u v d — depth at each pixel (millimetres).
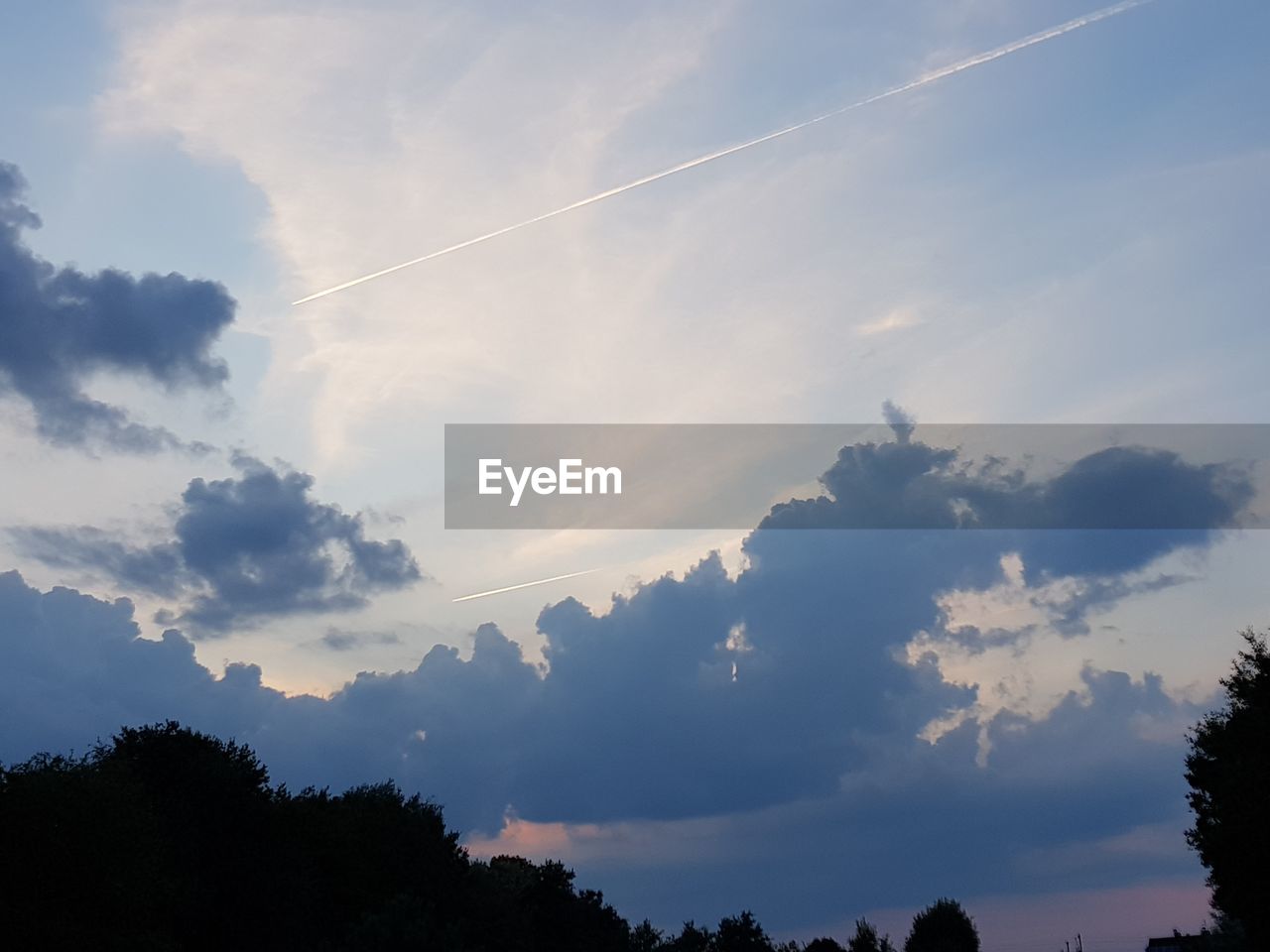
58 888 51625
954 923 141375
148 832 57375
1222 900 54625
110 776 58562
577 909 110250
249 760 76750
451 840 102688
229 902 65750
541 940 103188
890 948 136625
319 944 66125
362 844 87875
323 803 91625
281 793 86312
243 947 65562
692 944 149500
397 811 98812
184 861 64062
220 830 68750
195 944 64875
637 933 128625
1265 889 51000
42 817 51875
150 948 52500
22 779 53719
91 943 50531
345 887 83125
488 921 91625
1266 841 50219
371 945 62500
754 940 149750
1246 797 51312
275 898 67438
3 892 50281
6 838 51156
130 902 53312
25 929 49156
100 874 52656
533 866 114562
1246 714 55594
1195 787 58469
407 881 87500
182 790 69875
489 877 102562
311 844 84062
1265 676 55875
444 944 63406
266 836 73062
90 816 53344
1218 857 53531
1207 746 58125
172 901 59656
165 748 72438
